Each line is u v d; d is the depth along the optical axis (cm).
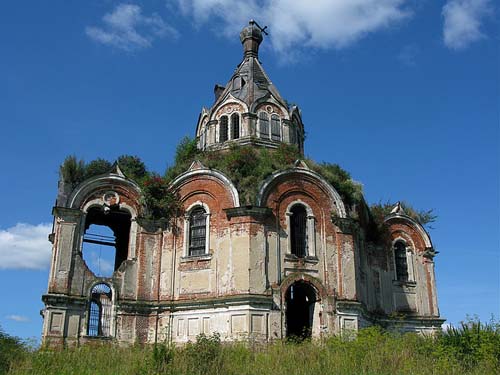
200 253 3325
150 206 3428
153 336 3206
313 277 3259
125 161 3647
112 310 3189
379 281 3853
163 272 3338
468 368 2270
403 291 3956
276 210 3334
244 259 3138
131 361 2244
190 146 3822
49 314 3075
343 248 3400
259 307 3064
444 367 2156
